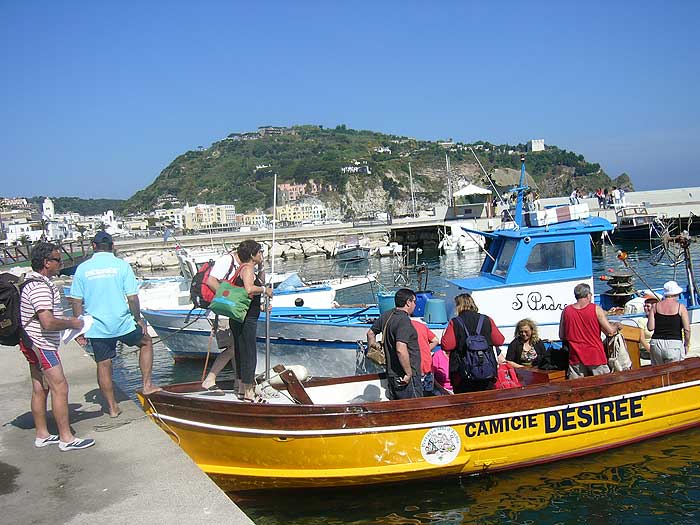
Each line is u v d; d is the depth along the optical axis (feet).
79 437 19.49
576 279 33.53
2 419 21.98
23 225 292.61
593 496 22.07
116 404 21.38
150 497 15.28
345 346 36.83
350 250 160.15
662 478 23.04
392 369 22.52
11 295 17.84
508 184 160.04
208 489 15.70
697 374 25.72
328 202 525.34
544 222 34.40
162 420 21.48
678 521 20.40
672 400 25.39
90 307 20.18
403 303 22.86
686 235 37.88
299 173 553.23
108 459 17.72
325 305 59.52
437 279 99.04
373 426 21.25
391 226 180.45
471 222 154.30
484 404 22.22
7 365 31.42
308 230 186.39
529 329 27.48
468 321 23.20
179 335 49.85
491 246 36.42
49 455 18.13
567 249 33.63
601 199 147.13
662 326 26.58
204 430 21.22
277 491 22.36
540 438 23.20
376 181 548.31
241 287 21.06
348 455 21.38
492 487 22.90
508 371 25.39
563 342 26.00
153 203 577.43
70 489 15.85
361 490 22.52
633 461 24.35
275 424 20.89
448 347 23.31
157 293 64.80
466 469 22.59
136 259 163.32
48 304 17.69
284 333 38.11
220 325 27.86
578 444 23.94
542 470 23.86
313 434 21.03
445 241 150.10
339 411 21.06
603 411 24.09
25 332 17.84
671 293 26.40
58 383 18.21
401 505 22.15
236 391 23.48
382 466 21.66
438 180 551.59
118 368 51.85
